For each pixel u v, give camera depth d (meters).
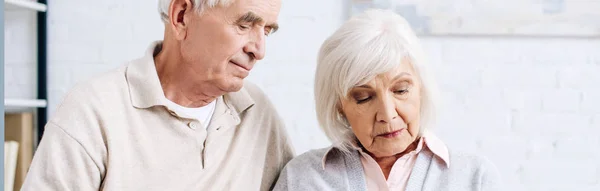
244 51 1.40
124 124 1.41
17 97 2.43
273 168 1.57
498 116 2.26
